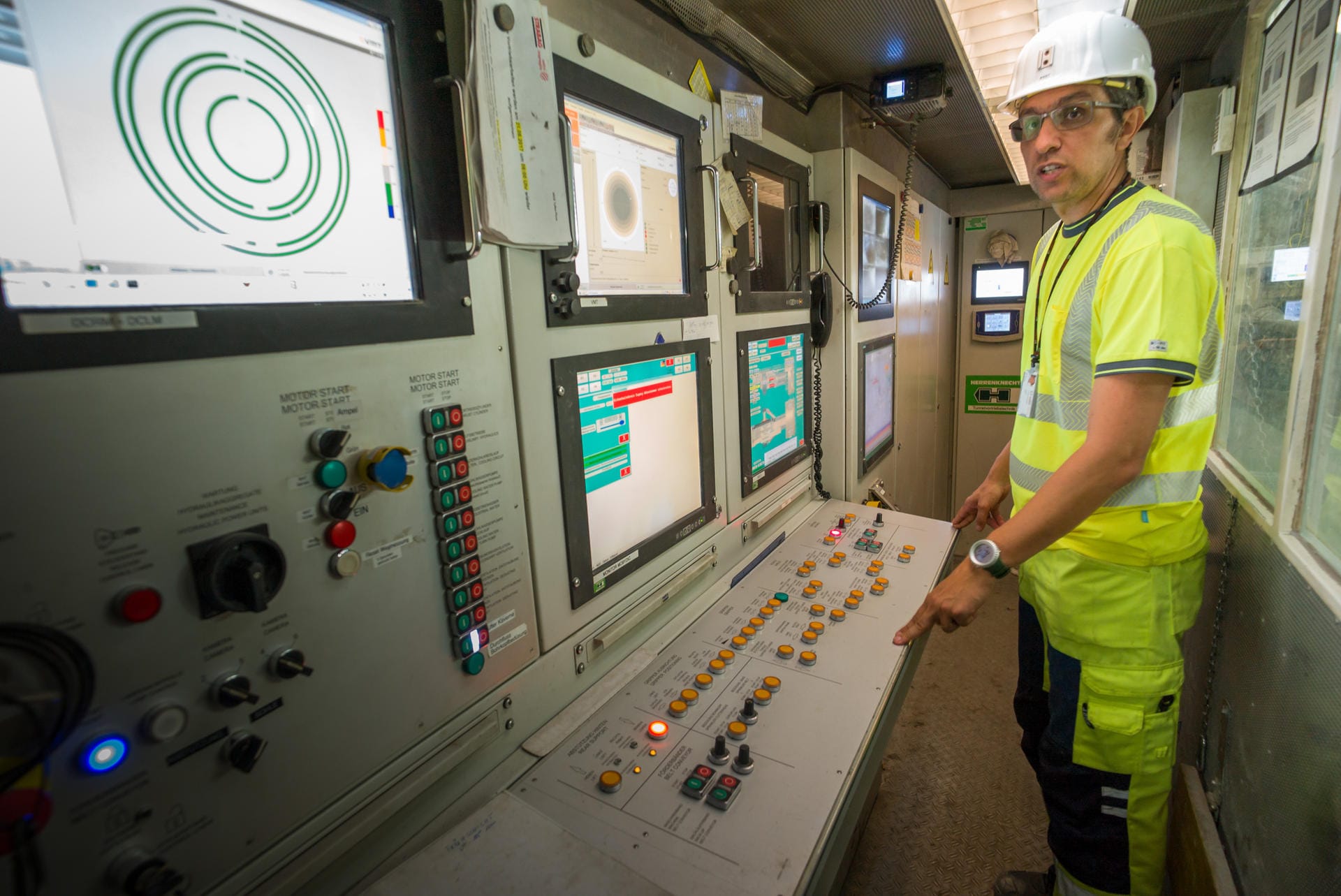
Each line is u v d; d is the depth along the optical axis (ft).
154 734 1.98
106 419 1.87
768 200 6.39
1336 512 3.28
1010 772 7.27
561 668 3.79
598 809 3.10
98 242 1.85
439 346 2.92
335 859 2.58
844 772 3.31
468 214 2.95
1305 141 3.98
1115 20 3.78
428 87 2.81
